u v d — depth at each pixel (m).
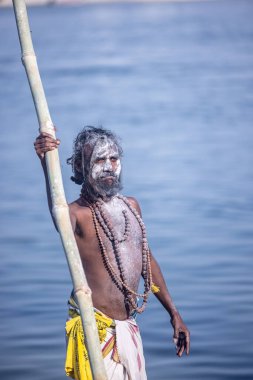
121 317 11.55
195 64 156.12
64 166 54.72
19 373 23.56
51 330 26.69
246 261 34.03
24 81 138.62
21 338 26.02
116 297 11.48
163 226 41.75
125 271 11.48
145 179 56.53
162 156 66.50
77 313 11.29
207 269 32.97
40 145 9.89
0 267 34.22
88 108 100.94
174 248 36.78
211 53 178.88
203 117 90.94
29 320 27.62
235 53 176.75
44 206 47.75
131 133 81.00
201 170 59.62
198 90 115.88
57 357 24.67
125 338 11.38
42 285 31.42
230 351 24.67
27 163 64.06
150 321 26.92
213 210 45.50
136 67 152.00
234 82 124.31
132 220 11.66
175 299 29.23
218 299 29.05
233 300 28.88
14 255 36.19
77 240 11.52
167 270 33.06
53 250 37.00
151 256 11.98
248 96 107.12
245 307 28.08
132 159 65.62
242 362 23.92
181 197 49.78
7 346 25.39
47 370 23.77
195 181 55.16
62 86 125.38
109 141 11.48
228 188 52.16
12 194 51.75
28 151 70.44
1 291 30.73
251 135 77.00
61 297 29.92
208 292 29.84
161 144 73.25
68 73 145.00
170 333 26.03
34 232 40.78
